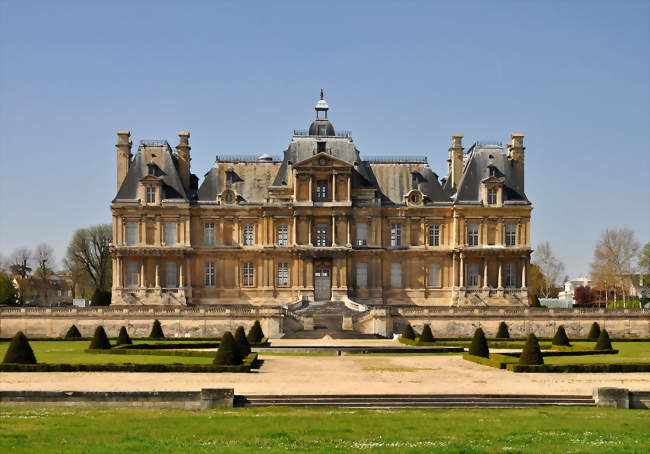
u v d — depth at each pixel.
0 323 100.19
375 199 116.50
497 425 39.50
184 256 113.94
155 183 113.88
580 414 43.16
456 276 115.44
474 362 67.25
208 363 65.31
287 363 65.94
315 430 37.84
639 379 55.03
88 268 158.50
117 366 57.75
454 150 121.50
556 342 84.94
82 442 34.88
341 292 113.44
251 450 33.50
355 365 64.25
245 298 115.50
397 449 34.00
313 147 119.25
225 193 115.94
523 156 119.31
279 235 115.81
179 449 33.59
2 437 35.44
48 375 55.28
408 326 95.00
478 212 114.94
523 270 114.50
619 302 157.00
